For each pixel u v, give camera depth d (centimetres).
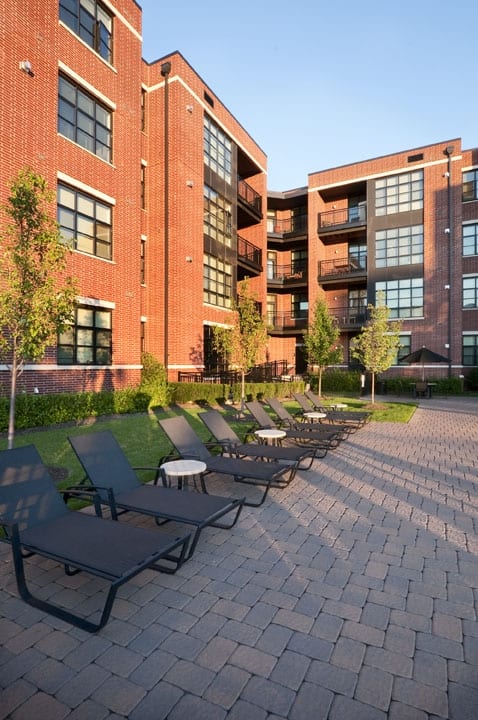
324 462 745
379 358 1734
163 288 1845
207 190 2098
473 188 2536
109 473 461
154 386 1467
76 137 1350
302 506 517
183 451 589
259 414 888
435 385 2362
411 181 2644
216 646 262
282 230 3250
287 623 285
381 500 541
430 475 661
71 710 215
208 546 404
